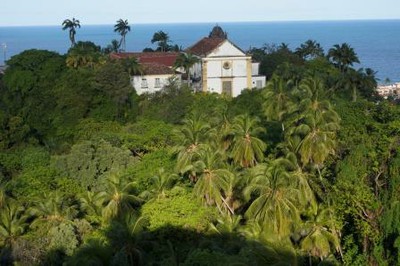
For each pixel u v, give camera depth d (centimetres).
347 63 11481
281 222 4900
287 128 6831
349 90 9675
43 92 9738
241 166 6203
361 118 6078
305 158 5881
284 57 12169
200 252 3678
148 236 4784
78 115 9144
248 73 10781
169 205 5259
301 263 4825
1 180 6825
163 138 7694
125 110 9519
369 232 5088
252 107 8569
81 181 6700
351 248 5288
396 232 4916
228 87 10744
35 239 5159
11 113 9731
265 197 4978
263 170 5200
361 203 5134
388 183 5181
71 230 5122
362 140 5462
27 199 6047
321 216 5112
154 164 6662
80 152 6862
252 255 3838
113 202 5506
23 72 10075
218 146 6322
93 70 9775
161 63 11862
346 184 5184
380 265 5081
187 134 6022
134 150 7669
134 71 10288
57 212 5469
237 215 5456
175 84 9625
